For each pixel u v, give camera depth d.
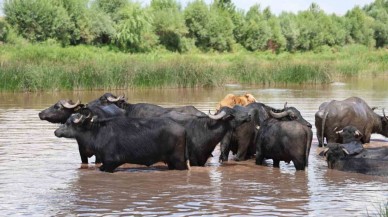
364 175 13.76
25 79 35.97
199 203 11.16
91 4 76.38
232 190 12.23
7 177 13.26
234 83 45.47
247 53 84.00
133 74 38.91
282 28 93.38
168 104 29.09
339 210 10.66
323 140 17.33
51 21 67.75
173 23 80.06
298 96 34.44
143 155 14.06
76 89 37.19
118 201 11.28
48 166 14.55
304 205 11.02
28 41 66.44
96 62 39.75
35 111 26.06
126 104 16.52
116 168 14.64
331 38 97.94
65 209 10.70
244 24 89.69
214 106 28.08
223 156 15.73
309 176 13.67
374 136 19.86
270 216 10.28
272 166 15.04
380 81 49.38
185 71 40.66
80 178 13.30
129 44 74.00
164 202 11.22
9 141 18.05
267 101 31.09
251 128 15.84
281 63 47.12
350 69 54.25
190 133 14.88
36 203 11.12
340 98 32.94
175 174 13.86
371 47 106.38
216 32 84.19
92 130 14.34
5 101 30.59
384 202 11.18
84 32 70.75
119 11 76.94
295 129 14.19
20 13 66.88
